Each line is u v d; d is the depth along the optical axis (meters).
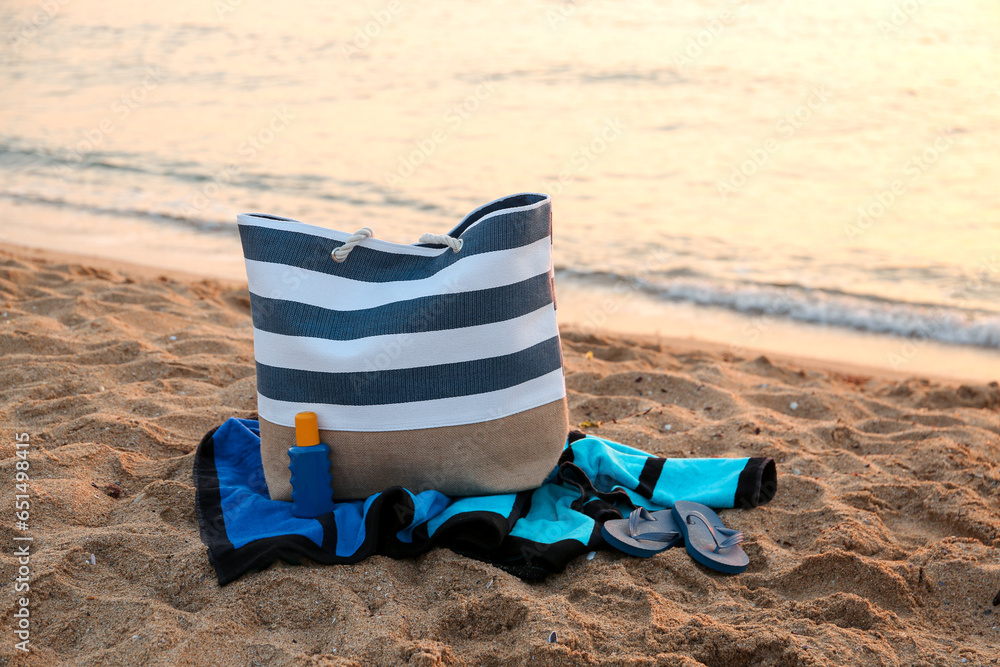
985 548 2.76
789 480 3.30
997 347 5.68
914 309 6.24
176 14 23.14
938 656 2.23
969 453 3.59
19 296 5.30
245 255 2.78
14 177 10.17
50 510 2.79
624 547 2.72
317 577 2.48
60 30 21.14
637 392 4.38
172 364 4.21
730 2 20.12
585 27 18.72
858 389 4.83
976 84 12.97
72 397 3.73
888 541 2.87
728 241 7.74
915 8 18.31
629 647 2.22
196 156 10.97
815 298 6.50
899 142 10.61
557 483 3.15
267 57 17.50
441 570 2.58
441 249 2.77
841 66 14.48
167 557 2.56
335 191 9.41
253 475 3.14
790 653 2.18
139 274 6.86
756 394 4.35
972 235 7.70
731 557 2.70
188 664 2.10
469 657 2.19
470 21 20.14
